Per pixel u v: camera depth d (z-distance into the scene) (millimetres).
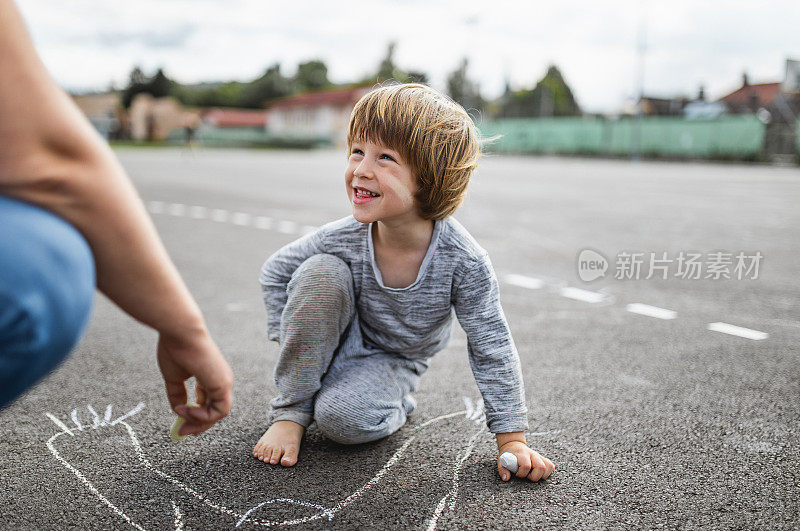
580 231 5930
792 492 1528
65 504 1413
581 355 2564
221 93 64500
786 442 1807
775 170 19828
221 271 4008
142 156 24359
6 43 508
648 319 3115
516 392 1632
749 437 1837
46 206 532
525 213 7309
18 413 1885
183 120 58156
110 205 561
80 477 1532
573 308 3309
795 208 8062
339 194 9195
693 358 2547
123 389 2094
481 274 1611
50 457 1627
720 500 1485
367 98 1463
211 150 36500
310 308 1613
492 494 1493
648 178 14633
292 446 1650
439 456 1685
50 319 504
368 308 1690
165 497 1451
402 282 1627
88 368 2281
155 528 1330
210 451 1684
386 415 1692
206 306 3189
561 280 3951
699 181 13625
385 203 1438
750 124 25547
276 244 4980
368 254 1626
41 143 521
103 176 557
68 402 1979
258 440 1753
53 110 527
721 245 5223
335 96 48562
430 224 1585
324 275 1613
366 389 1653
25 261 487
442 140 1432
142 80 64875
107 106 61062
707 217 7070
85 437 1745
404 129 1398
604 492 1514
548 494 1499
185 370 779
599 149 29891
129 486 1496
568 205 8258
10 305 479
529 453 1589
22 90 512
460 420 1920
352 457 1669
